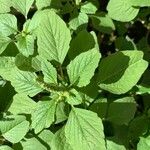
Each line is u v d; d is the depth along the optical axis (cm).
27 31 51
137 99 59
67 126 43
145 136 51
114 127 51
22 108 48
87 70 43
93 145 41
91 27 66
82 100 46
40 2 56
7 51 51
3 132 47
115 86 48
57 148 44
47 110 43
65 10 57
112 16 55
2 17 51
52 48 46
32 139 48
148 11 62
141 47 62
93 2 59
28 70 46
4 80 54
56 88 44
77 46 50
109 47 68
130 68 48
